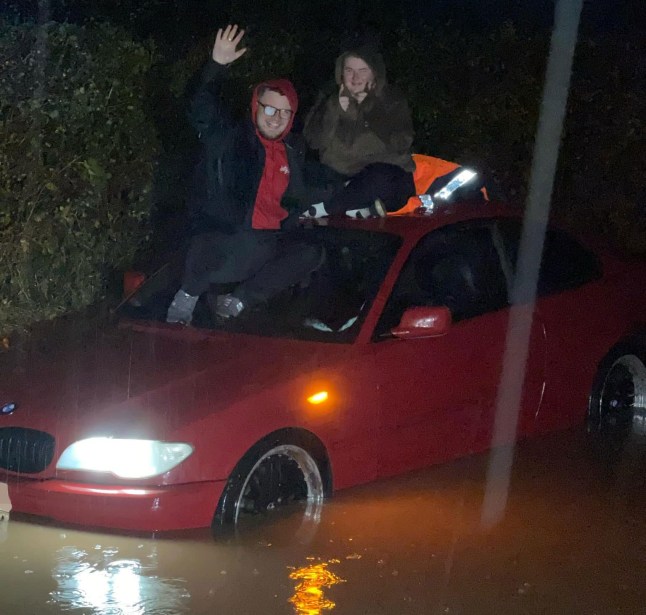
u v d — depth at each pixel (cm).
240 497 483
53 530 484
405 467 562
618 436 673
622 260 702
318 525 514
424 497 561
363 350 543
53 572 449
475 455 631
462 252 611
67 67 759
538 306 634
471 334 591
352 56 681
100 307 626
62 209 766
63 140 756
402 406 554
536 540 511
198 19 1021
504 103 1029
